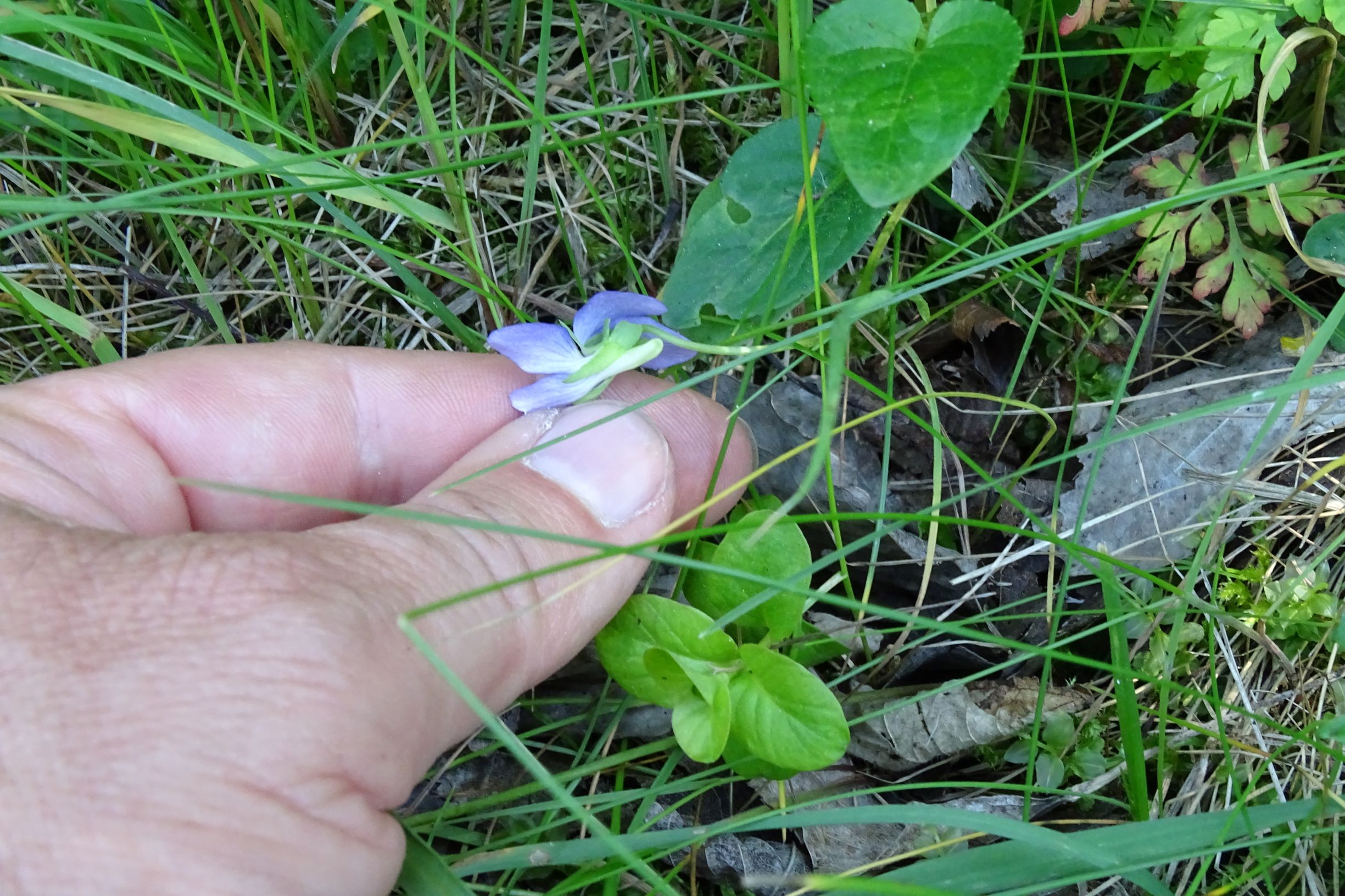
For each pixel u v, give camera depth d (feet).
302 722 0.23
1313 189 0.38
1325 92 0.38
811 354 0.34
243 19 0.41
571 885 0.30
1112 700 0.37
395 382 0.37
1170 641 0.32
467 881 0.34
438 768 0.36
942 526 0.40
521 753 0.21
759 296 0.33
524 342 0.32
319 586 0.24
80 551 0.24
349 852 0.24
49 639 0.22
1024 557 0.39
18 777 0.21
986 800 0.36
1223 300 0.41
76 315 0.41
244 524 0.35
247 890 0.22
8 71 0.38
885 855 0.35
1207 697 0.32
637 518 0.31
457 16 0.37
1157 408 0.41
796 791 0.36
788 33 0.33
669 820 0.36
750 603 0.28
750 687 0.30
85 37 0.30
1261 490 0.38
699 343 0.34
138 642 0.23
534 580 0.29
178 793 0.22
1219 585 0.38
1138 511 0.40
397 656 0.25
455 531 0.28
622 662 0.32
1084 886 0.33
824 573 0.40
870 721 0.37
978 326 0.41
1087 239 0.32
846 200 0.33
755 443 0.41
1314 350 0.27
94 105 0.32
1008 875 0.27
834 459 0.41
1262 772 0.35
